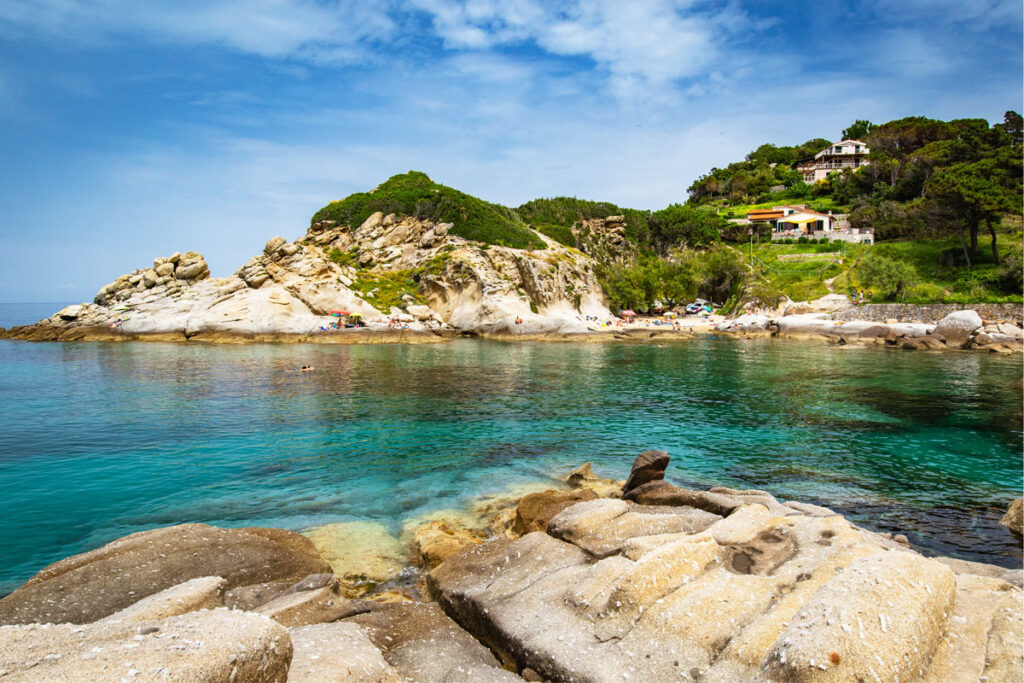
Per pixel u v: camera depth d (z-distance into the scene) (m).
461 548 11.66
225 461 19.56
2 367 42.91
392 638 7.65
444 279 80.06
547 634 7.14
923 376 39.06
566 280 84.38
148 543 9.98
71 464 19.05
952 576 7.12
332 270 72.06
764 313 83.31
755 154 163.88
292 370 42.25
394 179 110.75
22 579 11.25
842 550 8.36
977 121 110.19
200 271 70.00
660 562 7.59
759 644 6.12
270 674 4.95
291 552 10.80
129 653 4.54
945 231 89.25
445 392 33.69
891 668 5.41
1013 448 21.34
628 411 28.47
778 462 19.67
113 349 55.97
